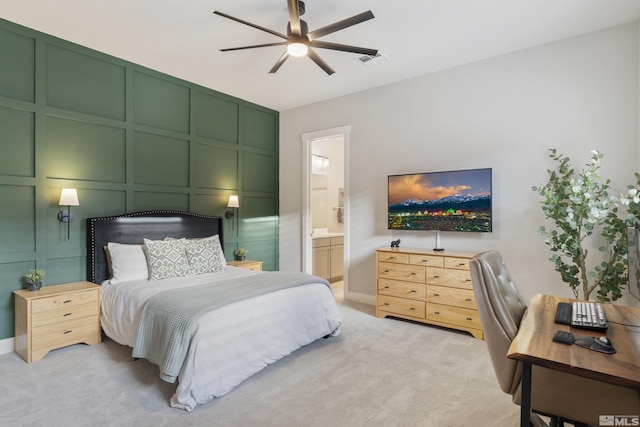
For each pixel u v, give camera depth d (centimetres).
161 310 241
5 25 296
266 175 554
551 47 334
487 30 311
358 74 413
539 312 174
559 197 308
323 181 683
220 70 403
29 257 311
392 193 428
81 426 192
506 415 206
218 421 199
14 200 304
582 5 272
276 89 467
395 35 320
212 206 474
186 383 209
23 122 308
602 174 310
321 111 516
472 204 370
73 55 338
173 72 410
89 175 351
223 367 226
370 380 248
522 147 349
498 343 157
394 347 310
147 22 299
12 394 226
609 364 112
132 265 332
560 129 329
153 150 406
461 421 200
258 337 253
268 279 313
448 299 351
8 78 299
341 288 554
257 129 538
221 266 390
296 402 219
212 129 472
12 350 299
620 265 280
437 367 270
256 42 336
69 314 295
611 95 306
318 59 297
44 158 320
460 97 388
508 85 357
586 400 142
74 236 340
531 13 284
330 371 262
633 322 156
